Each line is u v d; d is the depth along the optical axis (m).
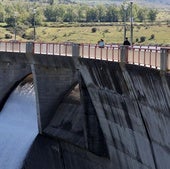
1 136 69.94
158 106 42.19
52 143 60.44
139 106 45.50
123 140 49.56
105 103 51.56
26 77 77.25
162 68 40.16
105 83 50.69
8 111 74.31
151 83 42.38
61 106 64.31
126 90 47.12
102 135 53.50
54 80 65.25
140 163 47.03
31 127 67.12
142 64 44.25
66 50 59.84
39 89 65.44
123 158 50.00
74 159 56.47
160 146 43.03
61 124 61.25
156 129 43.31
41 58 65.12
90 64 52.69
